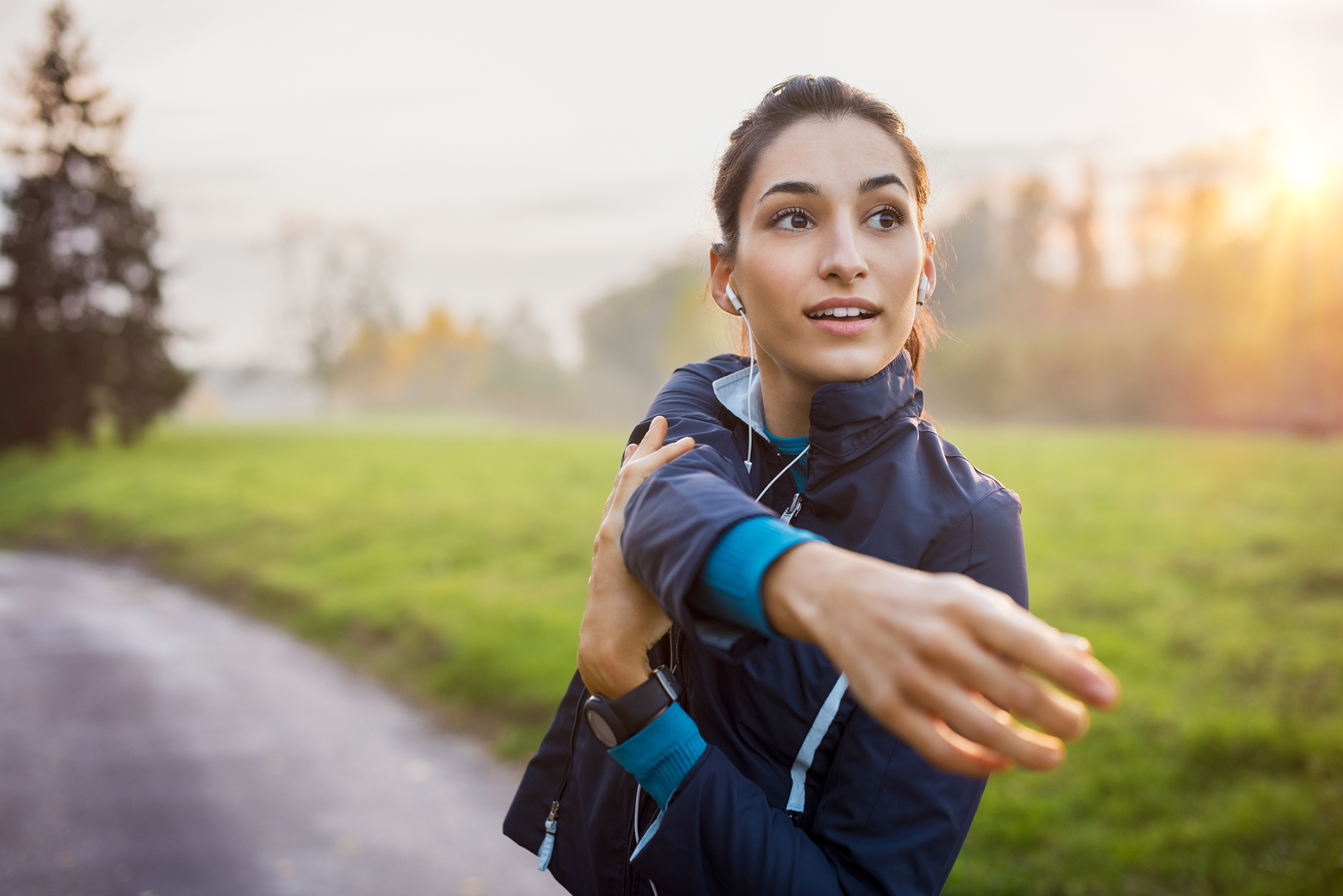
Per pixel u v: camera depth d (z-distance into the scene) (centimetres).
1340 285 4241
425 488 1986
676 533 63
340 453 2988
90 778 591
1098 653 752
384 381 9512
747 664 90
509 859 477
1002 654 46
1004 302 6981
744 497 65
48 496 2106
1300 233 4500
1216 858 412
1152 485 1817
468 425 5897
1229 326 4394
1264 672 690
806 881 82
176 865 471
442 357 9988
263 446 3347
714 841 83
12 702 765
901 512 87
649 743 86
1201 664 718
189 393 3503
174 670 859
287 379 7344
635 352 9144
